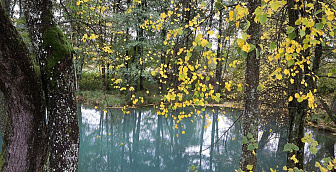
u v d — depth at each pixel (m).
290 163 3.83
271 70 4.81
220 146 8.77
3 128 2.68
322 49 3.57
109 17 10.03
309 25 1.39
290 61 1.77
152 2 11.76
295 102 3.78
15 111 2.47
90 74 18.56
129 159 7.58
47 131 2.75
